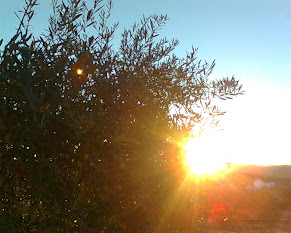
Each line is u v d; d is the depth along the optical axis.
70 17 3.76
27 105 3.23
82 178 3.52
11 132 3.27
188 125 4.18
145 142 3.71
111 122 3.63
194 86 4.40
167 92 4.08
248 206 30.88
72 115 3.24
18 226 3.32
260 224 23.25
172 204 3.93
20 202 3.51
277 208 31.27
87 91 3.62
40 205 3.39
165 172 3.88
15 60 3.31
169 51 4.31
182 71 4.33
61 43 3.63
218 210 24.38
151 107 3.83
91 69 3.70
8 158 3.34
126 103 3.71
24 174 3.40
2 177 3.34
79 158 3.48
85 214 3.55
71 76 3.60
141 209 3.77
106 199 3.54
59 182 3.43
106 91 3.68
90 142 3.49
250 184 35.97
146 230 3.77
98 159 3.55
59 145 3.46
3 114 3.22
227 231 19.59
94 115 3.48
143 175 3.69
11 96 3.20
